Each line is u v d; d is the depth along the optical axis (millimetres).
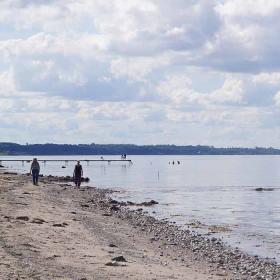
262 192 85250
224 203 65750
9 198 45500
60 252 23141
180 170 180000
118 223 39875
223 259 28891
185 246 32312
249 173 162000
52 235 27688
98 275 19203
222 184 105188
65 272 19062
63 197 57031
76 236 28766
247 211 56719
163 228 40312
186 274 22156
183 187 94625
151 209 56469
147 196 73938
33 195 52531
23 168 159500
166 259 26156
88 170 169125
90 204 53438
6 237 25078
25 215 34469
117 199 67312
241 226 44375
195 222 46156
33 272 18281
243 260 29047
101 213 46219
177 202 65938
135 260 23828
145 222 43188
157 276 20438
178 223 45219
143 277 19828
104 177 125938
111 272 20078
